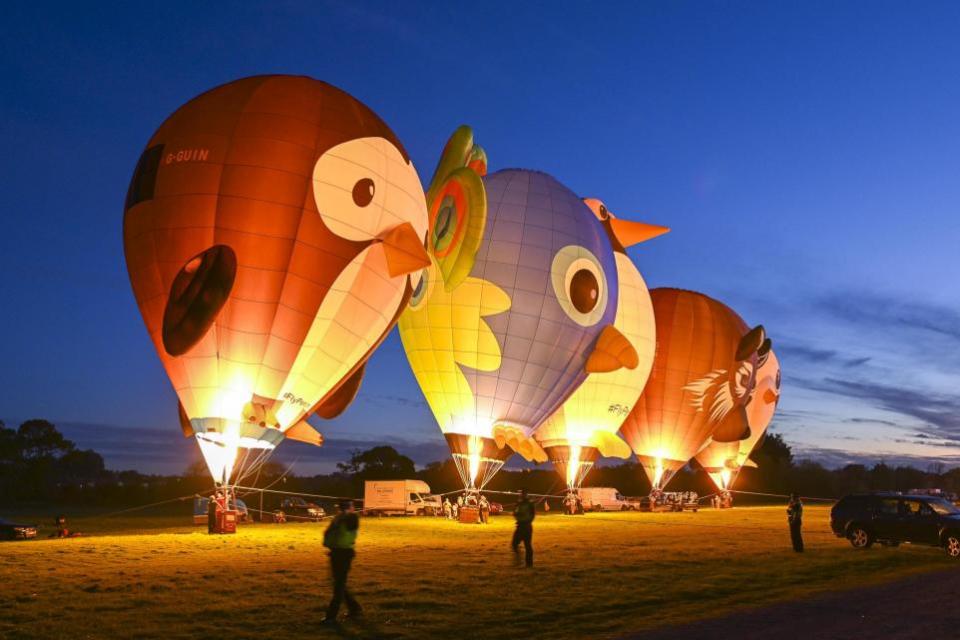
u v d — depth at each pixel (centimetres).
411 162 2578
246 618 1055
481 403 3231
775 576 1497
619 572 1520
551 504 5900
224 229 2186
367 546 2028
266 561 1625
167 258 2209
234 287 2184
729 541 2258
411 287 2592
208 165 2217
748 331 4800
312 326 2277
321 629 997
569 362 3284
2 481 6888
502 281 3197
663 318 4669
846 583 1417
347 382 2619
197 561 1617
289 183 2222
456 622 1041
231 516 2294
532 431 3328
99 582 1326
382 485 4119
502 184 3400
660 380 4581
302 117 2316
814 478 8775
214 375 2227
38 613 1071
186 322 2172
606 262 3428
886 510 2052
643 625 1026
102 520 3828
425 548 1972
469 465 3250
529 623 1038
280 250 2205
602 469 7888
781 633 974
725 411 4631
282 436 2364
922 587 1365
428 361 3300
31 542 2025
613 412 4003
